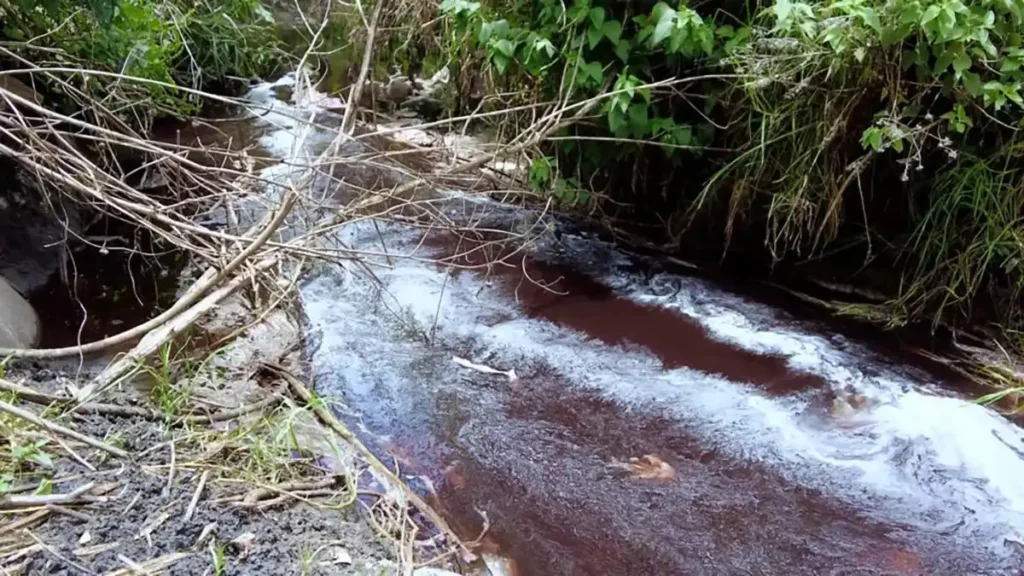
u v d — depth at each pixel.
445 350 2.80
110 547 1.60
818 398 2.52
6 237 3.05
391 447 2.28
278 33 6.94
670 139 3.12
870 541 1.94
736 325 2.96
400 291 3.20
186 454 2.00
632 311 3.09
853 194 2.91
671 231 3.57
